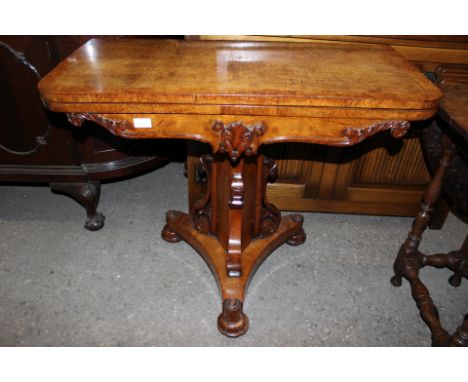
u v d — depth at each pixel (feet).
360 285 5.05
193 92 2.98
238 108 3.05
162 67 3.48
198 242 5.04
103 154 5.26
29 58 4.38
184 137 3.27
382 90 3.10
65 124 4.89
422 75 3.46
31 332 4.30
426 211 4.47
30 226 5.88
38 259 5.27
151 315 4.55
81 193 5.45
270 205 5.00
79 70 3.34
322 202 5.90
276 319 4.55
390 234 5.94
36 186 6.82
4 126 4.87
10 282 4.90
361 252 5.58
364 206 5.92
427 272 5.34
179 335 4.34
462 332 3.84
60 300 4.68
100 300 4.70
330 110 3.06
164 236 5.60
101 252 5.43
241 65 3.59
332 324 4.52
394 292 4.98
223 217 4.76
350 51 4.11
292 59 3.80
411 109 3.05
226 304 4.24
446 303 4.90
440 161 4.10
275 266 5.28
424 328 4.52
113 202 6.51
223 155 4.29
